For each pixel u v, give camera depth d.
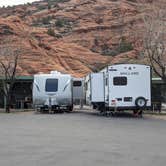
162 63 44.88
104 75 33.97
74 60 77.12
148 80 32.03
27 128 21.88
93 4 126.62
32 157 12.54
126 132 19.91
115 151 13.73
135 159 12.18
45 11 129.75
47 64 67.44
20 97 48.97
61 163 11.53
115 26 110.62
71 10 126.38
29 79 49.06
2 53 55.84
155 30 45.84
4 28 70.25
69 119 29.06
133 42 91.50
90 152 13.52
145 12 67.88
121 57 82.31
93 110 43.72
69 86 39.03
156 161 11.84
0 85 48.66
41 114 36.12
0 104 49.38
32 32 83.38
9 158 12.35
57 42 85.00
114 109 32.09
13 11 135.38
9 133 19.30
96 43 105.44
